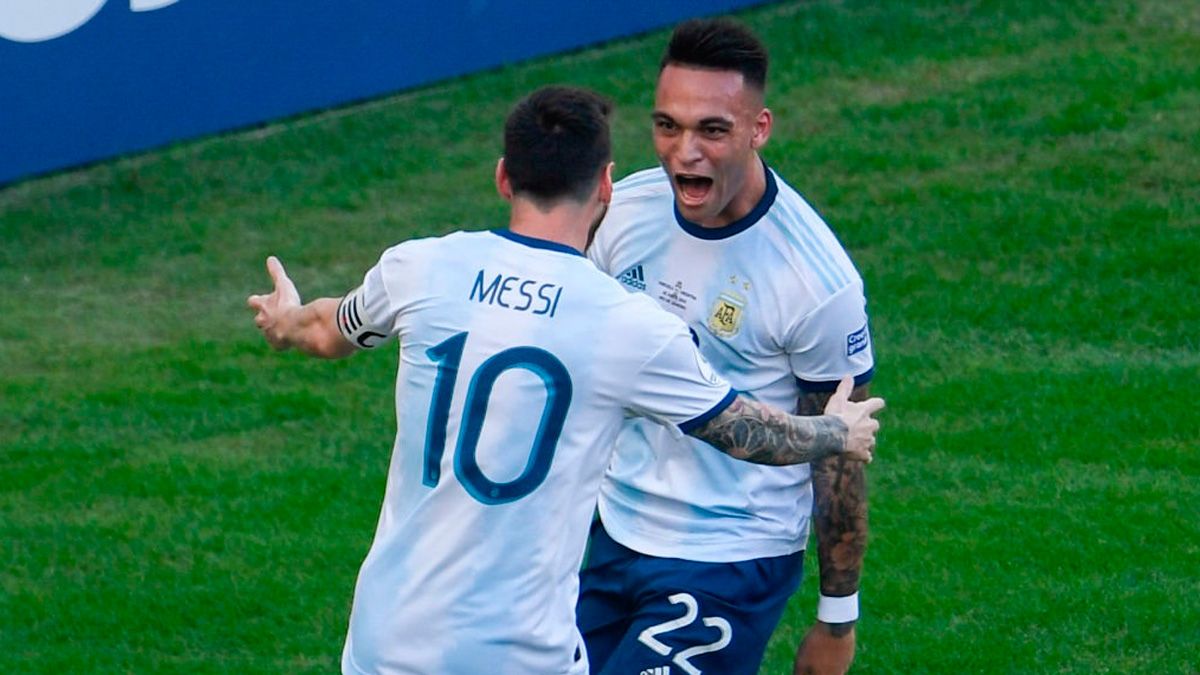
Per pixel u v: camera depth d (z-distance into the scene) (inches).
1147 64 1625.2
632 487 610.2
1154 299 1235.2
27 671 791.7
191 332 1249.4
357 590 506.3
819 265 580.7
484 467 486.6
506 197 523.5
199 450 1058.1
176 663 804.6
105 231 1414.9
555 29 1689.2
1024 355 1169.4
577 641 513.7
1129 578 868.6
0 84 1396.4
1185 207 1363.2
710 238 588.1
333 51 1567.4
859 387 597.3
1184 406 1075.3
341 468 1031.0
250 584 883.4
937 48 1691.7
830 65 1667.1
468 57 1648.6
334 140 1565.0
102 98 1455.5
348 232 1414.9
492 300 494.9
